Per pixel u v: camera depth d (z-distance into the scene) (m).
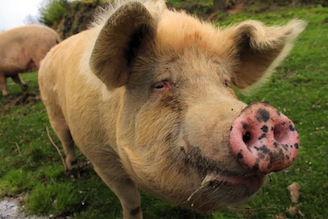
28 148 2.65
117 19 1.08
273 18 7.38
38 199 1.96
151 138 1.12
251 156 0.92
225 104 1.02
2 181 2.26
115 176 1.53
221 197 1.03
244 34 1.25
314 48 4.17
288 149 0.93
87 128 1.47
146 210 1.82
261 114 0.93
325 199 1.74
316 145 2.13
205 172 1.01
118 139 1.25
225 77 1.16
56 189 2.03
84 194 2.00
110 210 1.87
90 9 8.55
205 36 1.18
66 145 2.12
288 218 1.69
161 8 1.20
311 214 1.69
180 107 1.09
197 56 1.15
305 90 2.99
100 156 1.50
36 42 4.17
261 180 1.01
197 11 8.85
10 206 2.03
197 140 1.01
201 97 1.08
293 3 8.16
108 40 1.10
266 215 1.71
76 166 2.19
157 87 1.14
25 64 4.23
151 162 1.13
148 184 1.17
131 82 1.20
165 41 1.16
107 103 1.36
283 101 2.84
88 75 1.25
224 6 8.73
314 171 1.90
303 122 2.44
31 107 3.74
